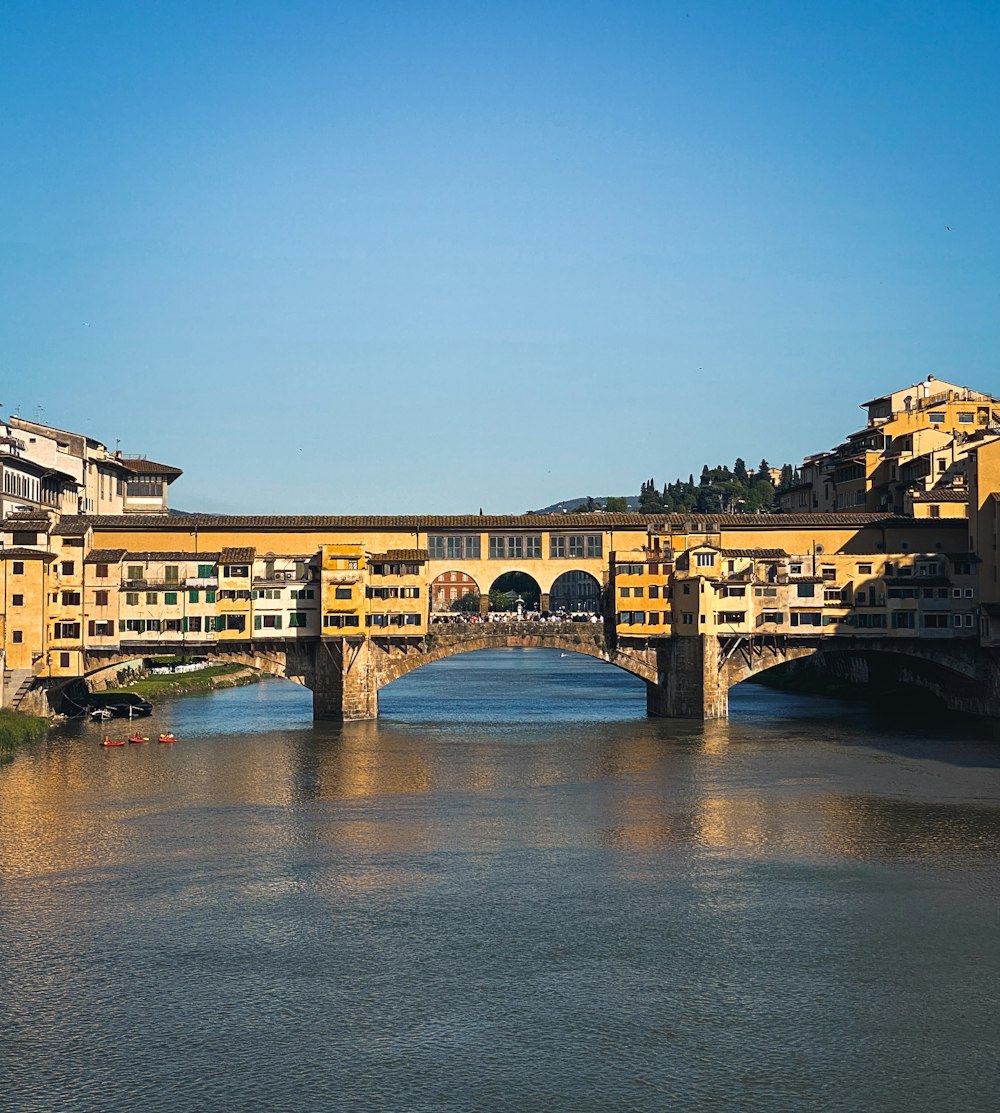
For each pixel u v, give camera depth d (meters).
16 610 129.50
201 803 92.81
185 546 143.38
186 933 64.38
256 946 62.66
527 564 147.50
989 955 61.22
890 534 145.38
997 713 137.38
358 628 137.38
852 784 99.50
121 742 119.56
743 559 140.62
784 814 89.00
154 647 132.88
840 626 138.88
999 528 136.62
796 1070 50.41
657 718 142.00
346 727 133.88
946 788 97.69
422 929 64.94
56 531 131.75
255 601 136.88
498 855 78.31
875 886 71.69
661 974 59.16
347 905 68.56
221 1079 49.81
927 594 138.88
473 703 163.12
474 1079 49.81
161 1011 55.47
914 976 58.81
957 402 181.88
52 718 134.75
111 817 88.25
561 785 99.62
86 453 165.88
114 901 69.25
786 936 63.78
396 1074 50.19
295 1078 49.91
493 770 106.38
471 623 141.62
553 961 60.72
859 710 149.12
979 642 137.88
